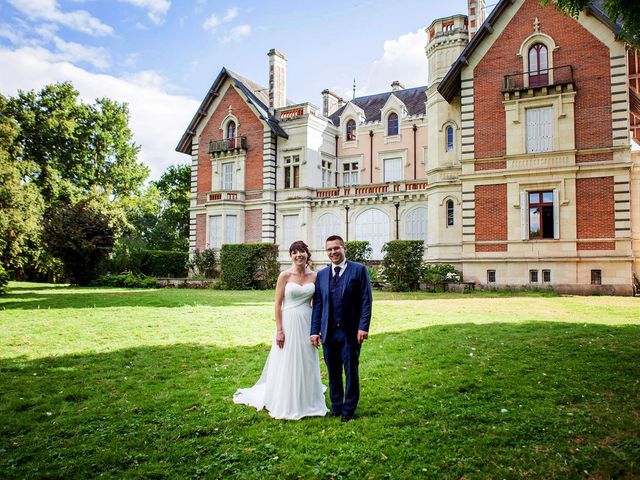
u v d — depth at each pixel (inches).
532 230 861.8
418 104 1440.7
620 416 201.9
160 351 348.5
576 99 835.4
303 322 222.8
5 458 176.4
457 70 922.1
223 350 348.8
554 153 836.6
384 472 161.0
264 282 1046.4
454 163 1006.4
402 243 898.7
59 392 252.7
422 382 256.4
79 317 525.0
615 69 809.5
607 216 799.7
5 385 264.4
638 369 267.3
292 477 160.1
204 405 229.5
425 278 881.5
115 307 623.2
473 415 207.9
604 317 465.7
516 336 366.6
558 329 391.2
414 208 1170.6
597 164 805.9
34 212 1254.9
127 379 275.1
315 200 1293.1
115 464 172.6
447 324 433.1
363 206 1236.5
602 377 255.4
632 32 320.2
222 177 1407.5
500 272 874.1
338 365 214.8
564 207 829.8
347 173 1456.7
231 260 1049.5
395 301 658.2
